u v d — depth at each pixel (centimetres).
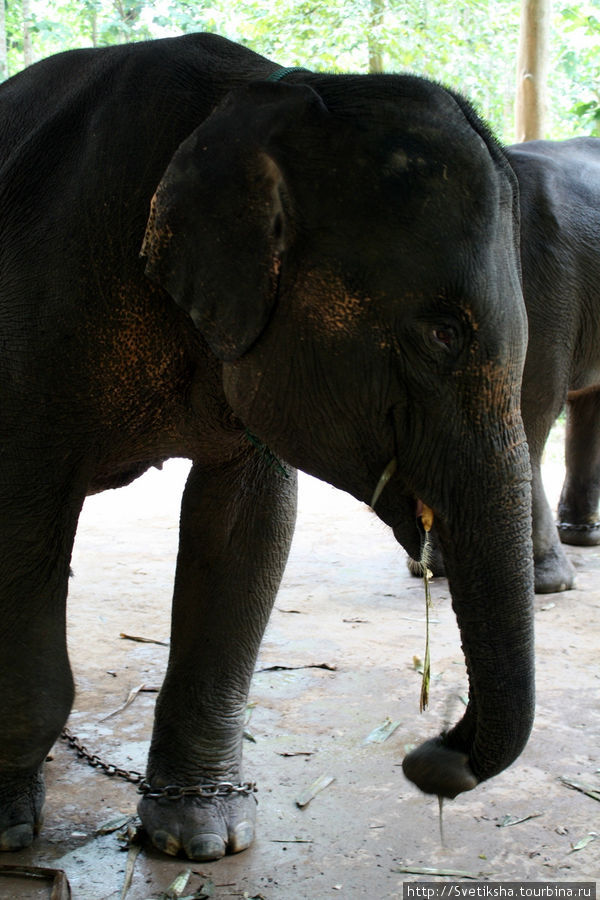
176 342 239
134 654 417
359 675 391
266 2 1160
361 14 1122
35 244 237
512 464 207
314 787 300
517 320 206
